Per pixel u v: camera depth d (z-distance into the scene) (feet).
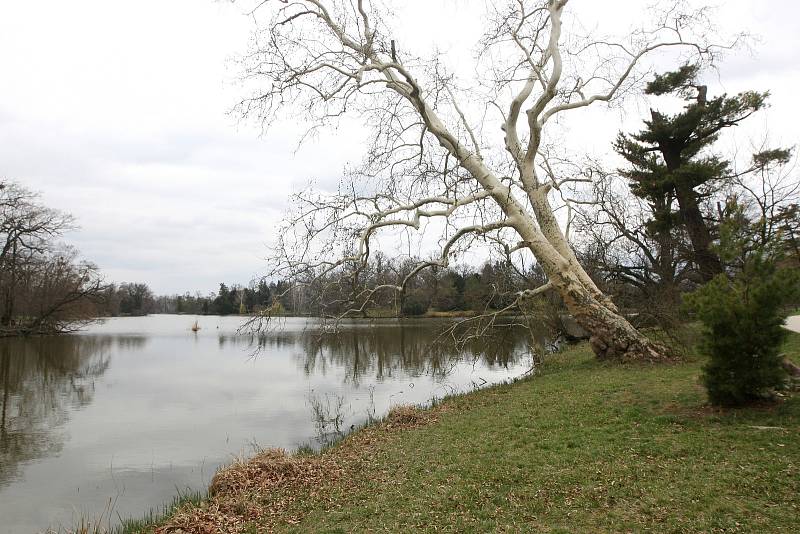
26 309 153.48
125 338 154.81
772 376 26.84
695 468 21.03
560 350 76.48
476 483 22.65
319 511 22.22
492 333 59.77
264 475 27.09
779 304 27.22
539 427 30.45
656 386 36.73
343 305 46.75
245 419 48.85
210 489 27.37
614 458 23.47
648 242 79.51
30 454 39.22
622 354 48.55
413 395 56.59
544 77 55.21
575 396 37.17
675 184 69.72
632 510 18.28
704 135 72.43
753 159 74.59
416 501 21.61
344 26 44.45
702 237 70.74
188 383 70.28
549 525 17.92
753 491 18.43
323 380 70.23
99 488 31.91
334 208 43.57
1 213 139.54
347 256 44.50
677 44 50.14
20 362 94.94
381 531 19.19
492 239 47.50
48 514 28.02
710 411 28.45
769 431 23.90
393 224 45.42
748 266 28.45
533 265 78.13
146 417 50.72
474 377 66.23
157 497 30.14
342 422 45.32
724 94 71.20
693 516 17.25
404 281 47.55
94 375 78.59
